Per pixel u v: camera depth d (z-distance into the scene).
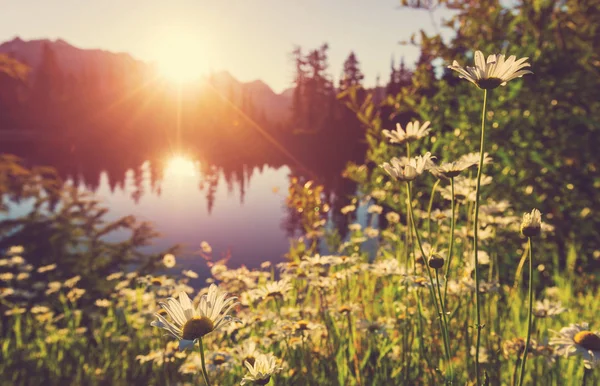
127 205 21.38
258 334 2.80
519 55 4.79
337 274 2.92
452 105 5.86
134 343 4.86
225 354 2.59
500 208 2.69
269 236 13.65
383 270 2.61
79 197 10.03
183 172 37.56
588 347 1.63
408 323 2.48
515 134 4.91
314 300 3.56
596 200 4.68
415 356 2.40
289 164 42.69
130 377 4.44
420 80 5.60
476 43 5.32
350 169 5.95
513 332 2.72
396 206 4.97
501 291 2.74
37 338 5.65
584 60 4.76
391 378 2.31
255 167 41.28
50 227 8.84
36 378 4.79
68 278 7.52
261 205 20.94
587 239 4.71
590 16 4.84
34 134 70.81
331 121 58.09
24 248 8.41
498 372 2.21
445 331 1.54
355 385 2.37
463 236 2.68
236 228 15.46
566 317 3.15
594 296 3.92
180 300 1.29
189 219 17.62
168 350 3.38
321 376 2.38
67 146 60.53
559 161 4.72
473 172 4.20
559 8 4.99
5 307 6.48
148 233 9.42
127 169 39.81
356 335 2.78
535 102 4.81
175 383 3.30
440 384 1.90
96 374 4.57
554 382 2.22
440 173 1.57
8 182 10.48
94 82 86.50
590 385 2.10
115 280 7.58
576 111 4.80
